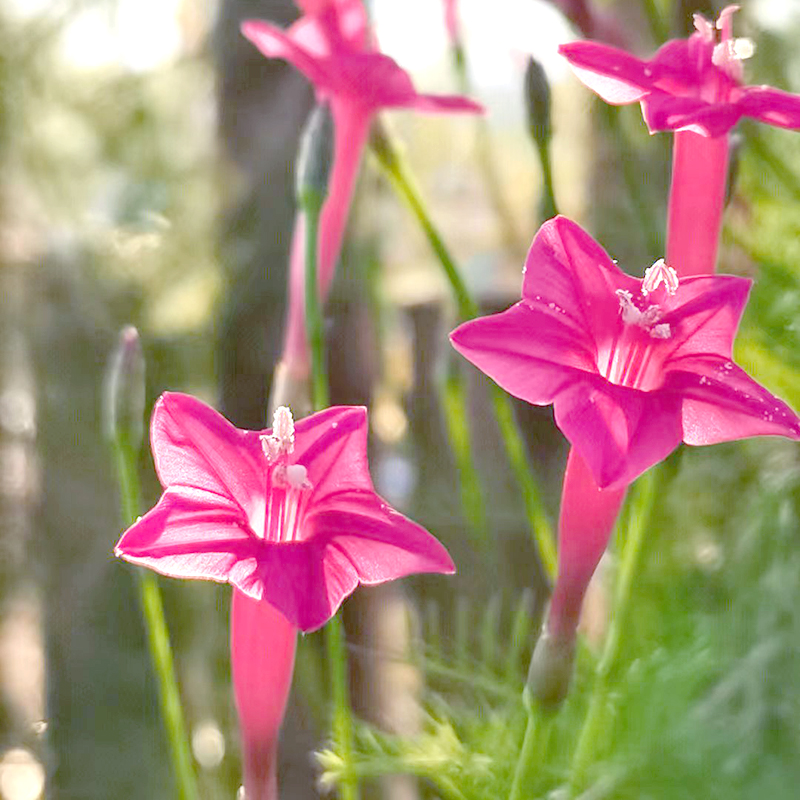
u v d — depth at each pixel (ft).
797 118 0.88
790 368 0.96
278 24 1.17
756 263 0.99
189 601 1.42
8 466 1.70
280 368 0.99
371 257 1.14
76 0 1.50
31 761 1.63
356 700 1.06
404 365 1.22
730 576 0.96
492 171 1.09
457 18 1.04
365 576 0.85
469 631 1.02
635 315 0.86
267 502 0.87
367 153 1.13
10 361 1.71
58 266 1.64
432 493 1.11
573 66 0.89
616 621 0.89
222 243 1.18
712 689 0.95
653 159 1.03
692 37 0.90
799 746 0.91
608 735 0.93
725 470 0.99
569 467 0.87
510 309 0.86
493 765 0.93
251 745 0.88
